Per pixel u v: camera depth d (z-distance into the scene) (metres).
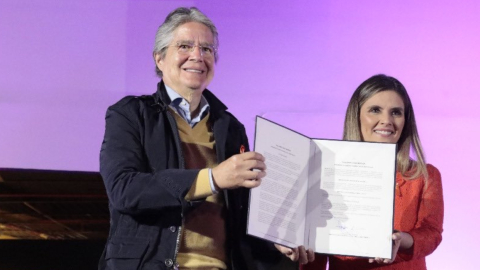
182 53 2.72
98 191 4.14
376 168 2.92
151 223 2.53
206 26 2.78
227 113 2.86
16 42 4.13
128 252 2.48
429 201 3.23
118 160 2.54
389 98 3.32
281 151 2.80
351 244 2.88
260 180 2.48
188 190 2.44
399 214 3.21
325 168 2.93
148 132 2.62
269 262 2.76
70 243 4.13
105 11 4.19
